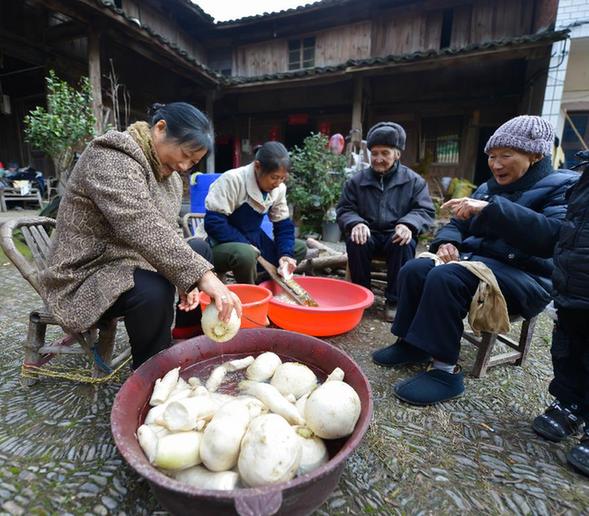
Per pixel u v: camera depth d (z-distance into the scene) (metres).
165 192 1.50
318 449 0.95
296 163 6.27
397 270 2.43
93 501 1.04
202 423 0.95
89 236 1.30
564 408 1.40
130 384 1.07
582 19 5.76
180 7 8.29
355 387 1.13
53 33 5.97
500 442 1.35
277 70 9.19
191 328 1.98
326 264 3.54
